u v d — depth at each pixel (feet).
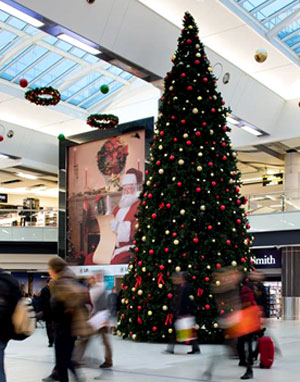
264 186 110.01
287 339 42.70
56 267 18.39
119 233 75.46
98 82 81.51
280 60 70.28
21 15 42.63
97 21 46.26
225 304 23.21
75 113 86.84
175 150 40.73
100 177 79.05
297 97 76.02
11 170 100.53
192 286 38.09
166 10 58.95
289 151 89.30
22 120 87.15
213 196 39.75
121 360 30.22
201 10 59.31
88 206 80.07
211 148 40.45
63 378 18.06
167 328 38.86
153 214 40.32
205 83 41.55
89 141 81.00
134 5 48.06
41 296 30.71
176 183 39.86
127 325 41.98
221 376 24.52
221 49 68.59
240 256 39.60
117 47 49.73
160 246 39.68
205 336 37.96
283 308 73.82
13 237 90.89
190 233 38.96
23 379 23.97
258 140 80.79
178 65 41.75
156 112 82.07
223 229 39.63
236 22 61.46
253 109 72.08
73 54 71.72
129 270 42.73
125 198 75.36
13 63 71.77
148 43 52.03
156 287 39.75
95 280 26.91
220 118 41.52
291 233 71.92
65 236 82.58
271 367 27.22
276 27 64.39
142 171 73.56
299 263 73.26
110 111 87.20
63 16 43.80
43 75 75.87
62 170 84.17
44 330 59.21
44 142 92.27
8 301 14.42
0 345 14.30
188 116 40.65
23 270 97.35
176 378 23.98
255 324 23.17
